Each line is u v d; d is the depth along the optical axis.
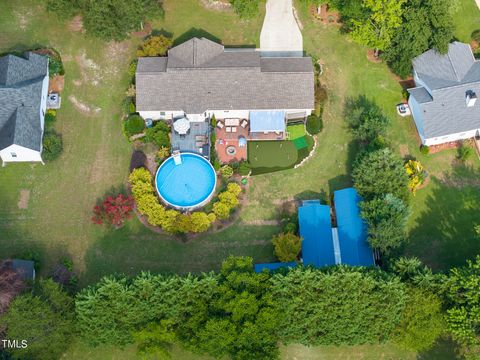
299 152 95.81
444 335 82.50
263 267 84.06
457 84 94.06
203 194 90.88
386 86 101.00
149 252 88.06
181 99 93.31
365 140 94.56
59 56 101.12
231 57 96.62
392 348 82.69
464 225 90.75
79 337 79.25
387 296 76.44
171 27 104.75
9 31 102.88
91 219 89.81
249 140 96.25
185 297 77.19
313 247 86.25
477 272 78.00
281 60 97.19
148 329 76.56
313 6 106.94
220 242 88.94
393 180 86.31
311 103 94.12
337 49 103.81
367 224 86.44
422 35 95.00
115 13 95.62
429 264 88.06
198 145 94.19
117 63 101.12
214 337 74.88
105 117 97.19
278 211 91.44
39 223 89.38
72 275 85.69
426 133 92.19
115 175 93.06
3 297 74.62
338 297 76.50
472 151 95.62
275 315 75.75
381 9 93.88
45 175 92.62
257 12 102.00
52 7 96.31
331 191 93.12
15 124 89.38
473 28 105.19
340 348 82.56
